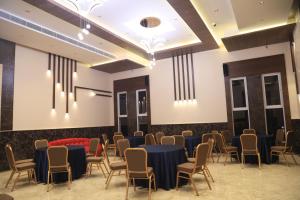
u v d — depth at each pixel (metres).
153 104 10.02
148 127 10.01
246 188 4.16
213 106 8.77
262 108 8.00
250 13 5.93
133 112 10.57
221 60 8.73
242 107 8.41
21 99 7.32
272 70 7.88
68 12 5.57
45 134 7.96
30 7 5.37
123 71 11.01
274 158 6.20
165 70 9.85
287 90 7.60
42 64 8.09
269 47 7.97
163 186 4.28
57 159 4.57
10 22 5.69
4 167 6.58
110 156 8.44
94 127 10.14
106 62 9.74
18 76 7.28
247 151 5.72
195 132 9.02
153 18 6.36
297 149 7.17
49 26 6.47
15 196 4.22
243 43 7.73
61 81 8.78
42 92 8.01
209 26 7.35
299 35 5.79
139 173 3.86
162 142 6.21
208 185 4.27
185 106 9.29
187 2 5.27
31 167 5.01
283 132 6.67
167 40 8.12
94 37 7.40
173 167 4.37
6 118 6.81
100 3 5.03
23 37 6.74
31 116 7.58
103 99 10.85
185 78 9.36
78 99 9.50
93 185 4.79
